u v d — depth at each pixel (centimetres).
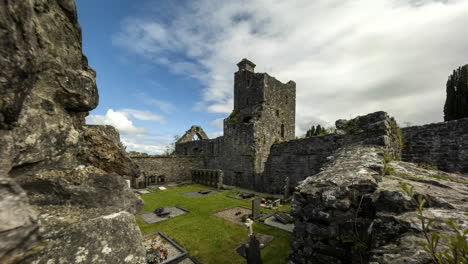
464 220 204
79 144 195
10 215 97
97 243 133
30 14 123
